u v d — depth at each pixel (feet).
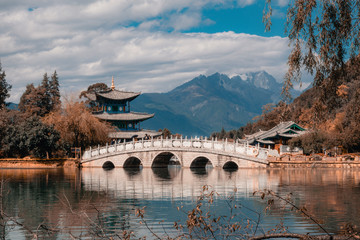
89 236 55.72
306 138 211.82
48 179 146.61
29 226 64.44
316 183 122.72
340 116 210.38
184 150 201.77
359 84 48.49
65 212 76.95
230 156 191.21
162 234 57.93
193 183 127.34
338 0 43.24
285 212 74.13
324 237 39.29
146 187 117.80
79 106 244.01
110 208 80.84
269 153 195.52
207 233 53.98
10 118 260.21
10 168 214.69
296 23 43.83
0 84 321.52
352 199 89.51
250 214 72.49
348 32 43.32
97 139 240.94
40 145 221.87
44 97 344.49
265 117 372.17
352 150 224.74
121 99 322.75
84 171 193.06
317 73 45.39
